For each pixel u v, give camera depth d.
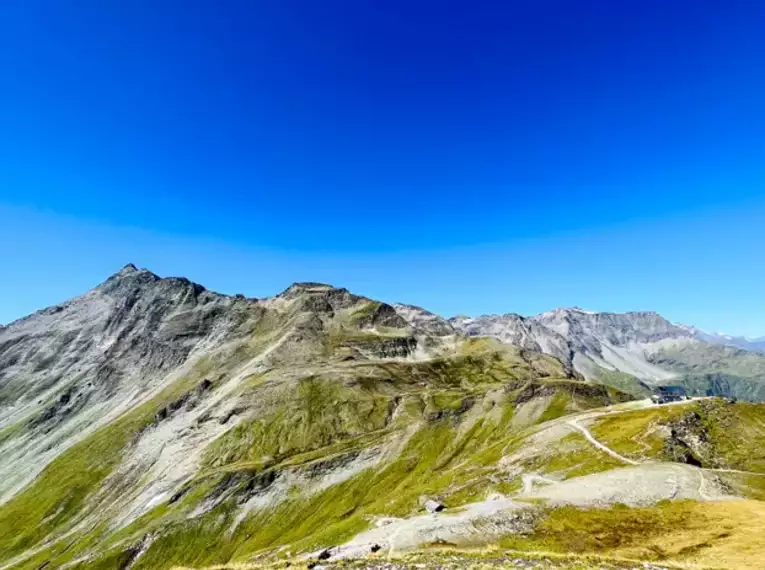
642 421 119.88
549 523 60.56
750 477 74.50
